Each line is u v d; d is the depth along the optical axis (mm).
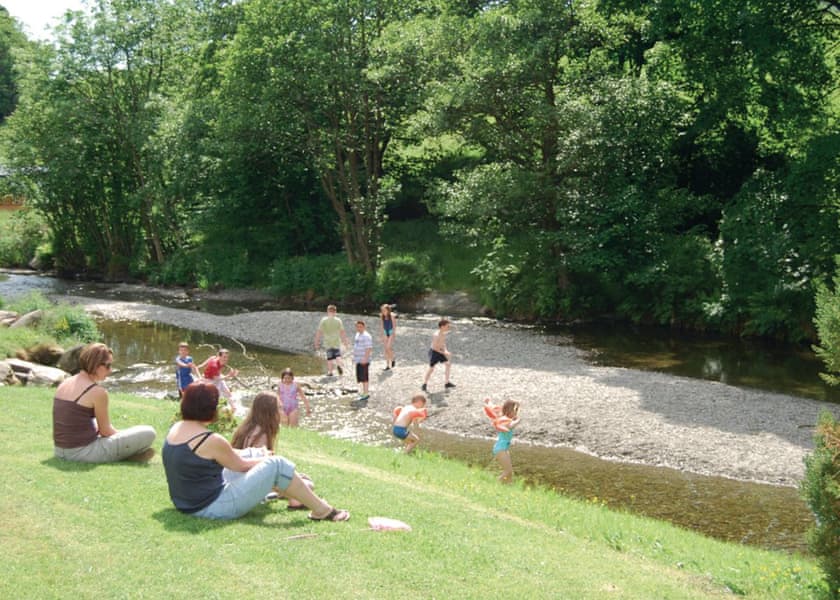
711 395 18875
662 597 6965
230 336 30188
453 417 18156
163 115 44469
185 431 7383
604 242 29906
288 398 16312
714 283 29594
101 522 7023
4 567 6016
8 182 48719
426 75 34438
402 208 45844
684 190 31203
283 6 35625
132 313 35594
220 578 6082
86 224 51812
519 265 33688
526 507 10000
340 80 35156
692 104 32219
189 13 47219
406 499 9055
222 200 43375
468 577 6602
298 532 7230
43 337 22953
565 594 6566
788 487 13812
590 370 22141
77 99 44844
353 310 36844
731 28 28328
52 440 9898
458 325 31312
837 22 27953
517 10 31859
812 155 26141
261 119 36656
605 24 30312
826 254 25922
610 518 10523
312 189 44438
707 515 12562
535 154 33469
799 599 7391
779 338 27328
